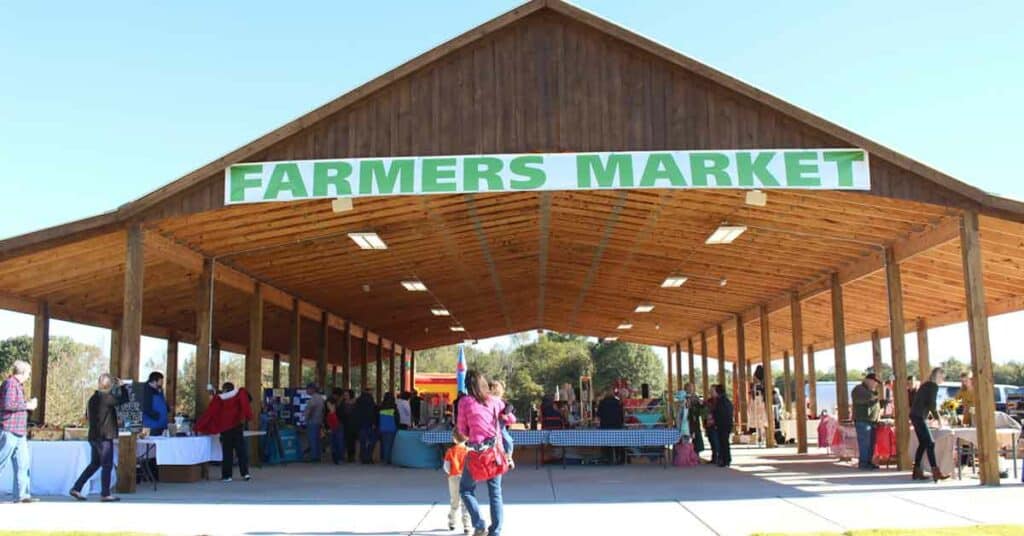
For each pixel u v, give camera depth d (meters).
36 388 15.00
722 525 7.86
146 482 12.02
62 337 41.84
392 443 16.70
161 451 11.22
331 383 37.03
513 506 9.29
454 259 17.39
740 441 23.25
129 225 10.82
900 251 13.25
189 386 49.62
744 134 10.77
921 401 11.58
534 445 16.25
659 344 35.62
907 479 11.89
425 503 9.62
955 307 18.14
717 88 10.85
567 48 11.05
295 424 18.25
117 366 17.97
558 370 56.78
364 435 16.69
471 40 10.93
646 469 14.65
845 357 16.03
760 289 19.52
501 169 10.76
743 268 17.23
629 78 10.96
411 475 13.62
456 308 25.08
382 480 12.65
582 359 56.56
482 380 7.21
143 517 8.45
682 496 10.14
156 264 14.08
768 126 10.77
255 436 15.77
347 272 17.27
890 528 7.45
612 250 16.77
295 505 9.43
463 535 7.49
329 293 19.44
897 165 10.67
